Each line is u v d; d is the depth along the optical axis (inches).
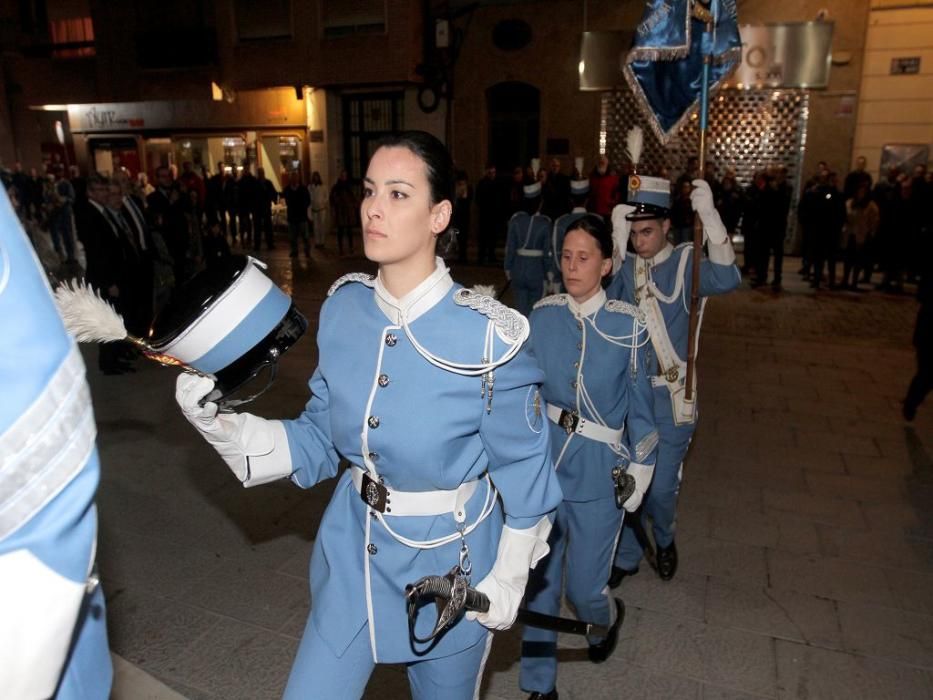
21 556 34.5
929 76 542.6
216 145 767.7
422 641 62.2
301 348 304.8
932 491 180.7
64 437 35.4
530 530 68.2
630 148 138.3
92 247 261.9
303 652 69.9
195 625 123.6
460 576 67.0
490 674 114.2
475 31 634.8
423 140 63.5
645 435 105.7
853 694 109.6
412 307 65.2
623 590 137.4
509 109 650.2
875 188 482.6
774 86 569.3
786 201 466.6
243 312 63.2
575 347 104.6
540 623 86.4
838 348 326.0
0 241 34.8
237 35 721.0
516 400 65.5
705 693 110.0
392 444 64.6
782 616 129.2
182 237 356.5
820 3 552.7
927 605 132.5
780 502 174.1
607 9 596.7
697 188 131.1
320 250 657.0
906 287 481.1
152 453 195.6
